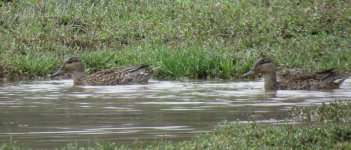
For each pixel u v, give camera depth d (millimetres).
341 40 52844
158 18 57969
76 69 43969
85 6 59781
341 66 47469
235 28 54875
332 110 30953
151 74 44125
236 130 27578
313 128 27469
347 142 26328
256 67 41688
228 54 48594
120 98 37219
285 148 25359
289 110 32531
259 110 33344
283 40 52719
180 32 54812
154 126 29641
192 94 38344
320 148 25594
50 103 35625
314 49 50656
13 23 56719
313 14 56375
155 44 52375
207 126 29609
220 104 35062
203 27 55625
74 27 56469
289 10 57312
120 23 56938
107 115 32125
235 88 40938
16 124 30188
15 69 46031
